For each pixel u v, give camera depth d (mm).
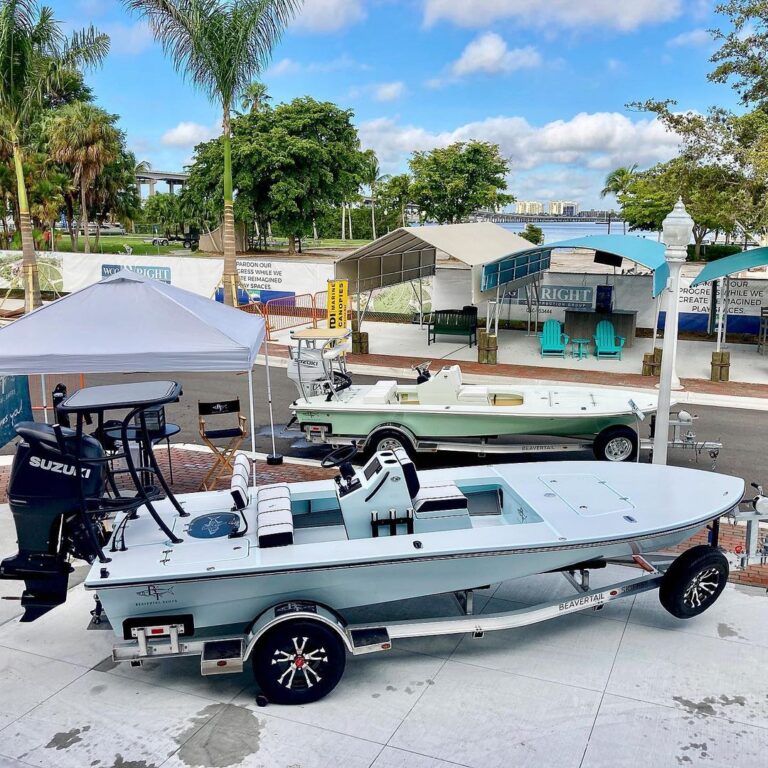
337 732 4656
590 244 14156
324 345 10344
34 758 4453
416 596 5184
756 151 17141
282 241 75438
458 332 18672
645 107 19234
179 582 4730
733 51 19297
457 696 5008
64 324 7008
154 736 4648
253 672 5176
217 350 6871
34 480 5012
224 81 20406
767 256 13711
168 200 62125
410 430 9688
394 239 15680
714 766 4277
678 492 6090
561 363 16750
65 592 5301
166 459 10320
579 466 6754
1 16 20344
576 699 4941
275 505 5594
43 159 38125
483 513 6492
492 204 42375
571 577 5902
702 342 18984
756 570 6773
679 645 5605
